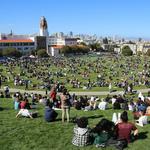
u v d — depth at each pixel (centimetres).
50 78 10319
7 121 2448
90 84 8675
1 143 1889
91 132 1867
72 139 1895
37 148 1806
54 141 1920
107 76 11450
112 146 1781
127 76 11362
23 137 2003
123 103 3397
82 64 16412
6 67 14238
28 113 2575
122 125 1825
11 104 3706
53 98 3209
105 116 2778
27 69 13275
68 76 11269
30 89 8044
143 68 14862
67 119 2389
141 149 1773
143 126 2305
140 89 8138
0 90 7438
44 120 2456
